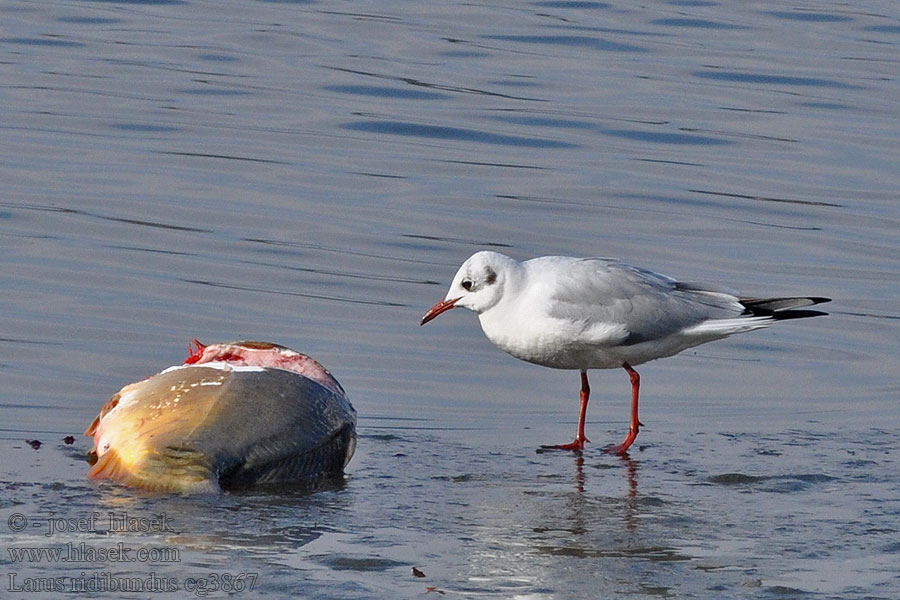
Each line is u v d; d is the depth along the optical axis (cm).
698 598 763
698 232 1831
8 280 1538
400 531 877
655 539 870
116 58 2544
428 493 971
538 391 1327
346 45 2711
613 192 1981
